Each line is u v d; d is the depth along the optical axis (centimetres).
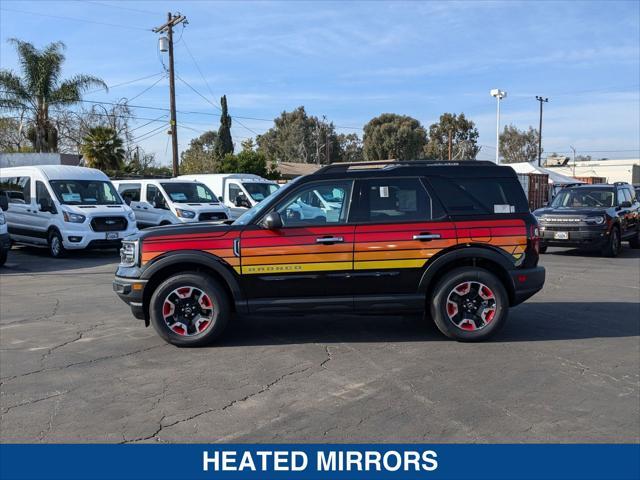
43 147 3008
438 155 7181
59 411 461
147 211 1827
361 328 709
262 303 626
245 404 473
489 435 417
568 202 1581
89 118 3981
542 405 469
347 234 624
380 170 641
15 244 1802
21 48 2866
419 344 639
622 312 801
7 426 434
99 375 545
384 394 492
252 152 4009
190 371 555
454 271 638
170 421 441
